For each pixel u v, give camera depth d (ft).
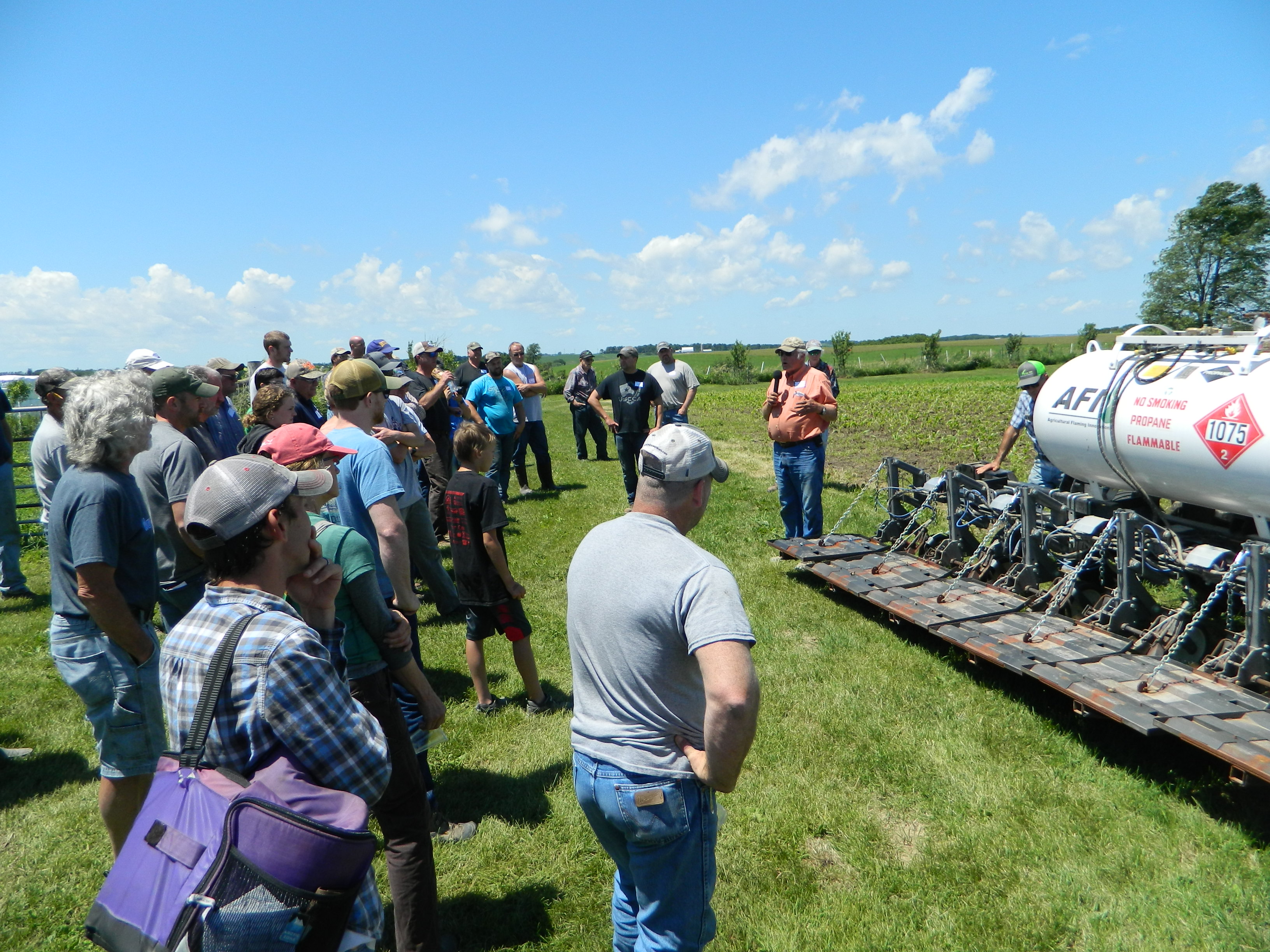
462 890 11.21
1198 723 12.15
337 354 32.04
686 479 7.18
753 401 111.24
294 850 5.22
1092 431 17.31
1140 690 13.50
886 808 12.71
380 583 11.57
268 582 6.23
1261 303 178.91
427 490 29.99
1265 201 177.99
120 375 10.06
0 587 25.12
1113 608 16.67
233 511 5.90
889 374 227.61
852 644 18.84
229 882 5.11
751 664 6.31
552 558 28.07
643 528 7.19
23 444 46.85
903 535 23.30
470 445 15.47
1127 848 11.28
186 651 5.75
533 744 15.16
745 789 13.25
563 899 11.00
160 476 12.41
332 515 12.10
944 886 10.83
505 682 17.97
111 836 10.45
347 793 5.77
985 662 16.92
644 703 6.84
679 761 6.89
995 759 13.80
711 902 10.61
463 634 20.89
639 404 33.17
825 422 24.75
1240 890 10.25
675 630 6.68
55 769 14.79
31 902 11.20
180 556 12.76
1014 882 10.84
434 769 14.40
